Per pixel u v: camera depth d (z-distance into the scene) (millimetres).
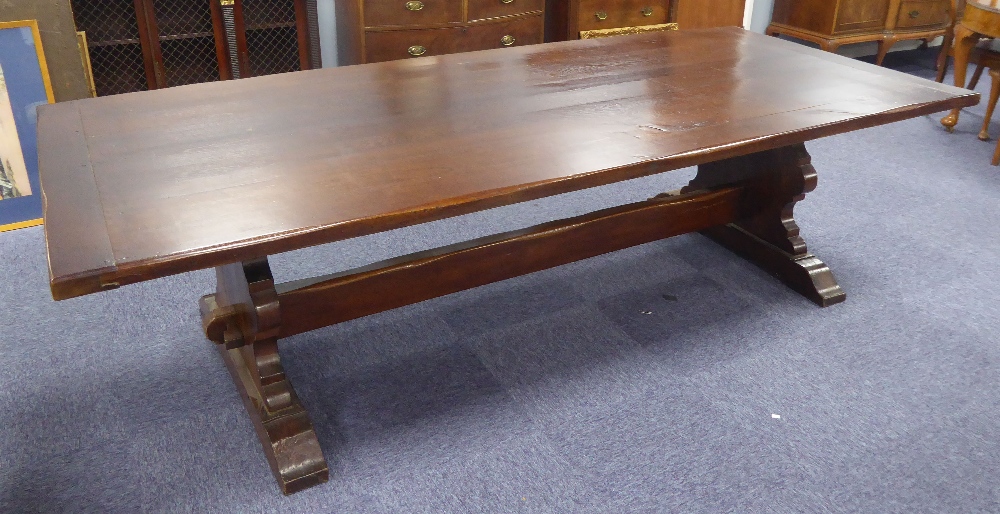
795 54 2398
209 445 1728
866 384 1949
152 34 2918
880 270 2477
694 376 1976
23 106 2549
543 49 2402
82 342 2059
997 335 2156
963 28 3377
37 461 1668
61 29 2535
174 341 2082
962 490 1633
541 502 1591
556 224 2078
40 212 2676
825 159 3346
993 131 3699
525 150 1611
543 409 1856
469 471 1669
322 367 1991
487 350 2072
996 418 1842
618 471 1671
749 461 1701
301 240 1274
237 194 1391
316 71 2123
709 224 2408
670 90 2025
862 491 1624
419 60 2250
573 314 2234
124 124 1709
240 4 3037
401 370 1986
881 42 4391
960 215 2859
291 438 1641
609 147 1635
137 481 1624
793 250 2342
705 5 4422
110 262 1155
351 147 1614
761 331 2162
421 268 1897
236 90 1954
